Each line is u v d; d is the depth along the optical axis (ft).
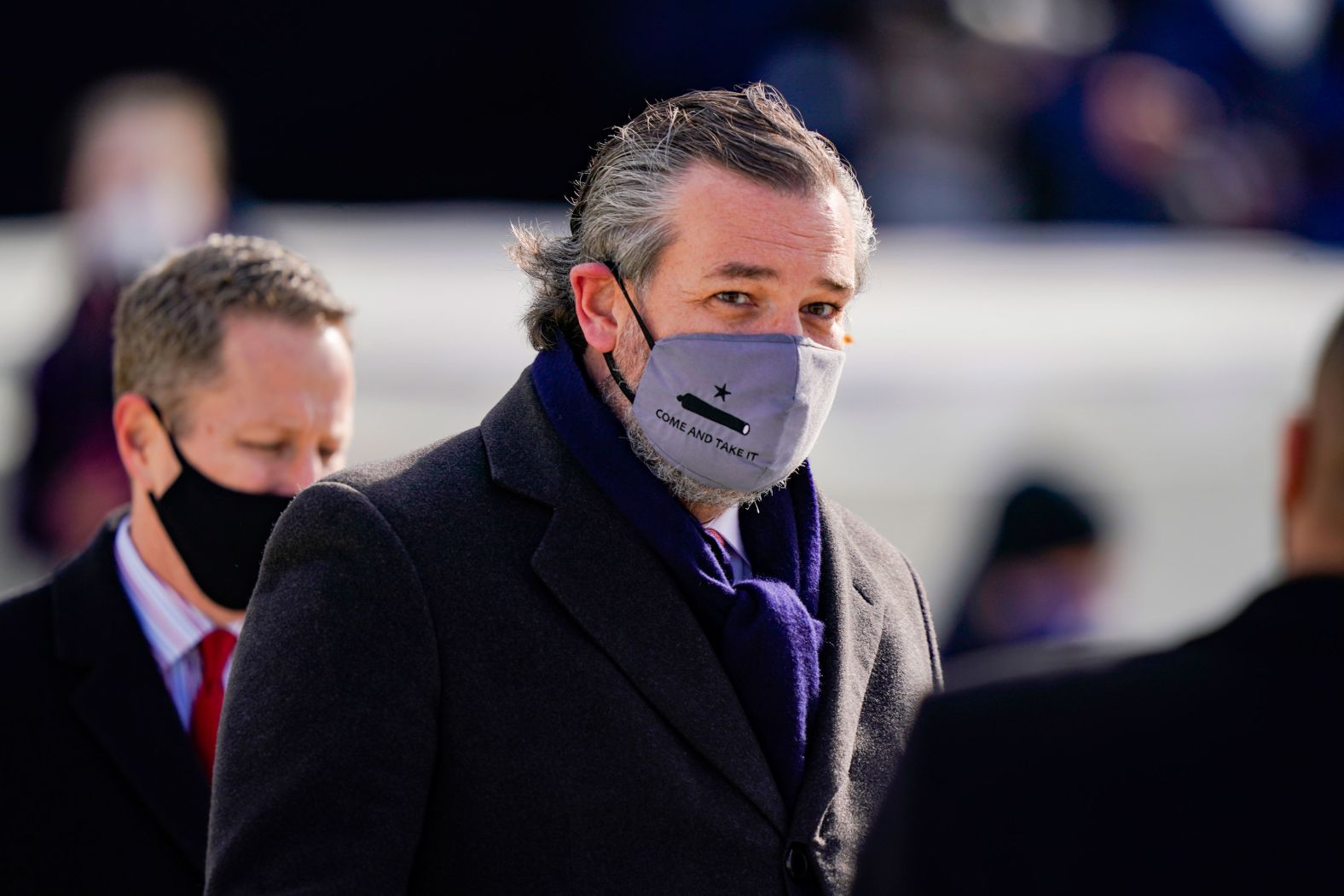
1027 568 55.98
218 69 109.50
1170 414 90.22
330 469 32.58
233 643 32.22
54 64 104.06
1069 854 18.66
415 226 106.11
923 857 19.30
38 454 59.06
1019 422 87.20
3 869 29.30
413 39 114.93
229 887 23.73
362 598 24.95
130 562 32.19
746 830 25.22
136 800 30.04
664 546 26.32
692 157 26.61
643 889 24.57
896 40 125.49
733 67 123.95
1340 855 18.06
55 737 30.14
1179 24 142.61
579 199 28.89
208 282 31.40
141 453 31.83
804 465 29.30
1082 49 137.28
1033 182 129.70
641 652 25.68
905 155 124.77
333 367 32.04
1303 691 18.81
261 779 24.22
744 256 26.08
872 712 27.84
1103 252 119.14
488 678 25.20
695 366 26.32
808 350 26.50
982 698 19.97
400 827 24.13
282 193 112.78
